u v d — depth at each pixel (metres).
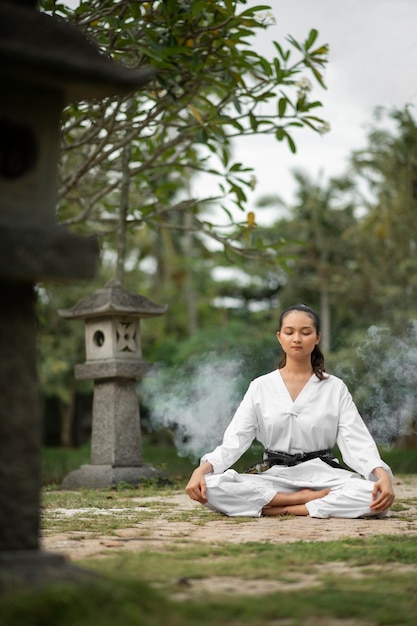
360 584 2.93
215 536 4.37
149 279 30.22
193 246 30.42
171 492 7.66
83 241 2.82
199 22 7.94
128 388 8.70
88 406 29.19
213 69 7.89
